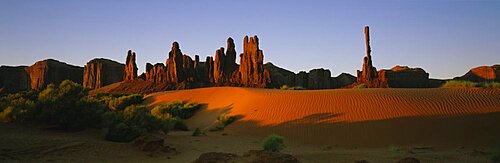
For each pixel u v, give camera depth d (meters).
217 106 50.12
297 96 37.84
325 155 19.38
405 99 31.56
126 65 136.50
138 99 66.81
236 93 53.12
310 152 21.98
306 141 27.11
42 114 24.55
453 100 29.91
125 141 22.81
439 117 26.73
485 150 20.19
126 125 23.69
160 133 29.56
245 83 102.19
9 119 24.36
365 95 34.12
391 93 34.50
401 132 25.58
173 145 22.80
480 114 26.12
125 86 119.81
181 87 109.75
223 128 35.06
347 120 29.05
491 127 23.91
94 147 19.00
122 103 62.44
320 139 26.91
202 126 41.06
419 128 25.62
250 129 32.28
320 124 29.34
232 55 118.88
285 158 14.85
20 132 21.50
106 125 26.78
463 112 27.02
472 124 24.78
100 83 160.38
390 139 25.00
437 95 32.31
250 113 36.81
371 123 27.66
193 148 22.61
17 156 16.16
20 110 25.03
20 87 160.12
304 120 30.91
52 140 19.59
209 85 111.88
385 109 29.78
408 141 24.31
